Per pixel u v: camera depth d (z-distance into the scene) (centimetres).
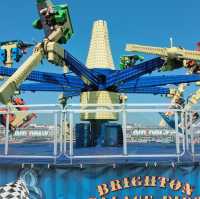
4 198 912
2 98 968
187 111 1047
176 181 1012
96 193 1002
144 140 1986
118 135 1599
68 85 1703
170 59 1544
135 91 1814
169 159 1041
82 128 1620
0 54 1555
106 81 1673
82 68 1502
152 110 1016
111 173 1008
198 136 1388
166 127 1959
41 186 1009
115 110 1009
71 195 1005
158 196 1009
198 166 1017
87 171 1007
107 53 1739
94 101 1669
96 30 1762
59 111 1019
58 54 1228
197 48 1666
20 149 1436
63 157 1062
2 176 1033
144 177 1009
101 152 1207
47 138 1845
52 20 1230
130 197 1005
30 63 1104
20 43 1541
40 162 1020
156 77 1786
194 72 1769
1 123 1695
